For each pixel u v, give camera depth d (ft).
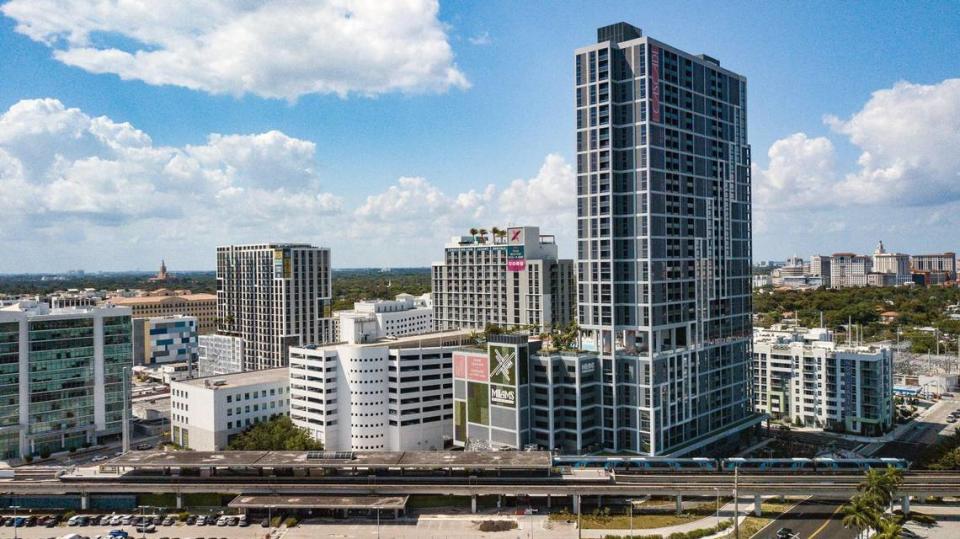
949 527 524.93
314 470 609.01
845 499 593.01
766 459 628.28
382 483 578.66
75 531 542.98
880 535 425.28
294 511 569.23
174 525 552.00
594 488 558.15
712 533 511.40
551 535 514.27
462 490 566.36
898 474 517.55
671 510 565.53
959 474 576.20
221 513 573.74
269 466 595.06
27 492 591.78
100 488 589.32
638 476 582.76
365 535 519.60
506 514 561.84
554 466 615.16
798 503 582.35
